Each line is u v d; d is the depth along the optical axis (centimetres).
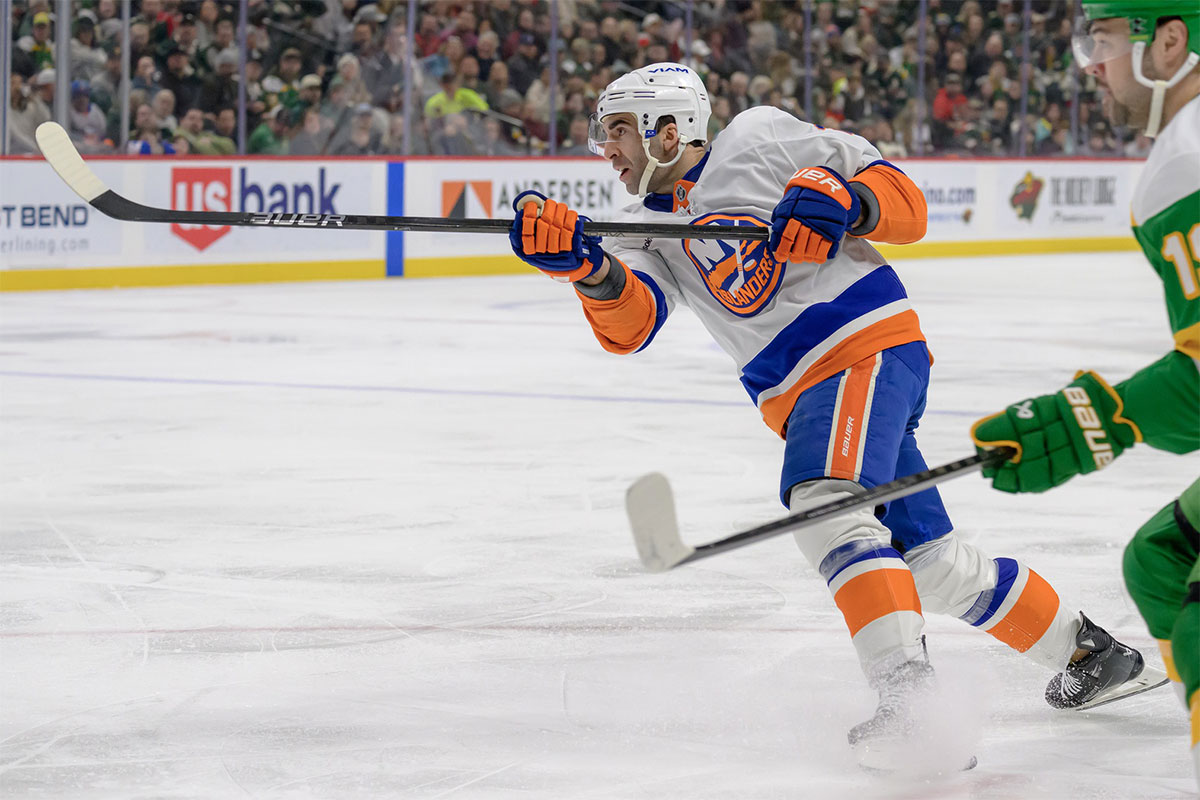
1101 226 2972
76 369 1219
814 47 2675
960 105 2841
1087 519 700
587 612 545
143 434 929
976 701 435
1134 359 1316
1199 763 272
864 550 384
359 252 2158
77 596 564
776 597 565
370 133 2225
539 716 430
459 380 1180
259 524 691
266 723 423
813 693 450
